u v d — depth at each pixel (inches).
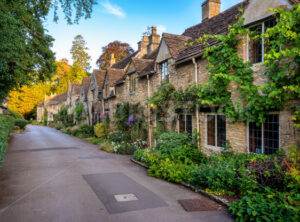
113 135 657.6
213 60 331.6
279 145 252.5
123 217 187.0
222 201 212.4
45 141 776.3
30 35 525.0
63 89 2272.4
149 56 721.0
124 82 693.9
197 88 362.3
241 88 289.9
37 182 287.9
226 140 324.5
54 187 266.7
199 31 478.3
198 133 381.4
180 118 437.1
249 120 282.4
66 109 1599.4
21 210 201.8
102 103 894.4
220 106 325.1
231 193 225.3
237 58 297.6
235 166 248.7
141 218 185.2
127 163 411.8
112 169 362.0
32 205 212.8
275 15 255.6
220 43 317.7
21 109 2159.2
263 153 274.8
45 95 2396.7
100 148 603.5
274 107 252.2
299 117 227.5
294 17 213.3
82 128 996.6
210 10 525.3
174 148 366.6
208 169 258.7
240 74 291.7
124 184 278.7
